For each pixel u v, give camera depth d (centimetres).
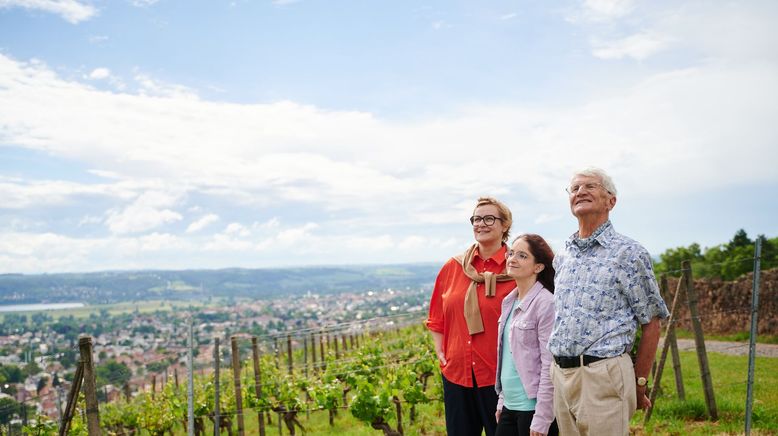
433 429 988
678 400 900
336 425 1265
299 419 1434
